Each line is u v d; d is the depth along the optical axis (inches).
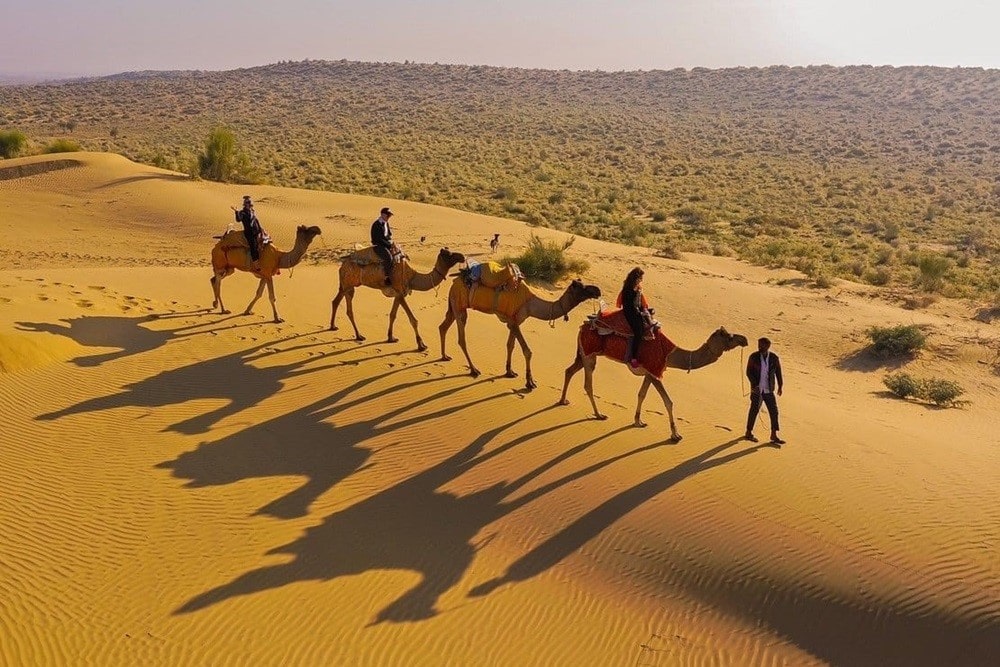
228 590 373.4
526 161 3730.3
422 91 7839.6
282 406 565.6
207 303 826.8
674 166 3789.4
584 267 1225.4
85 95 6919.3
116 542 401.7
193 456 488.7
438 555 410.9
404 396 594.9
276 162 3206.2
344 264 727.1
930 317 1127.6
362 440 523.5
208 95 6934.1
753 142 4832.7
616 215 2385.6
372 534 425.1
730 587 392.8
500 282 631.8
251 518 430.9
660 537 425.4
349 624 358.6
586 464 500.4
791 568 398.3
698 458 512.7
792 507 448.1
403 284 708.0
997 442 621.6
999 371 903.7
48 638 336.5
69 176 2096.5
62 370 584.7
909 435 609.3
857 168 3892.7
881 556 402.9
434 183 2908.5
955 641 356.2
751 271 1470.2
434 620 366.0
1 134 2795.3
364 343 722.8
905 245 2096.5
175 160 3120.1
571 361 765.3
